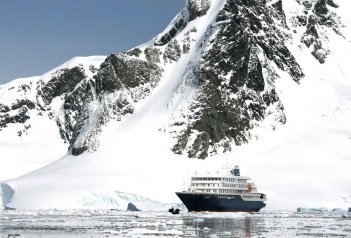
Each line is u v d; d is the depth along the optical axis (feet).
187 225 521.65
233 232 444.14
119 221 592.60
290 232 446.19
